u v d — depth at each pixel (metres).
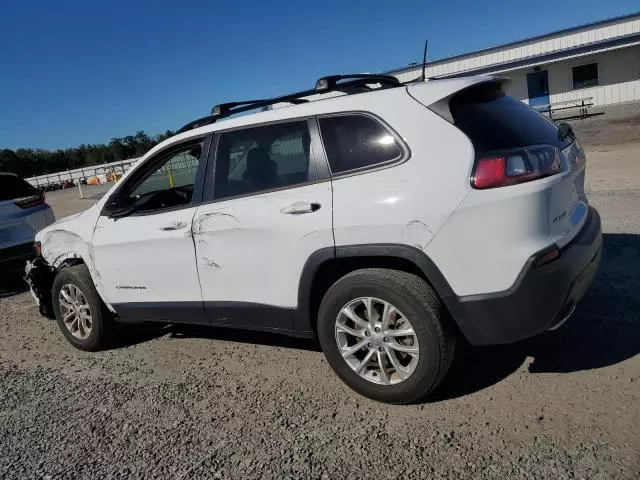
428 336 3.10
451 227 2.99
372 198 3.19
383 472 2.74
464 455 2.78
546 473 2.57
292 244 3.47
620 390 3.16
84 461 3.17
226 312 3.96
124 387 4.10
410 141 3.17
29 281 5.55
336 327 3.42
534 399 3.20
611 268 5.10
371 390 3.37
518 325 3.00
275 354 4.36
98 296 4.77
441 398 3.36
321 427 3.21
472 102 3.31
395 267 3.36
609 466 2.56
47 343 5.37
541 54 30.73
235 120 3.95
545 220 2.99
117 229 4.46
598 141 17.97
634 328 3.87
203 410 3.60
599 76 30.52
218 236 3.82
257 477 2.83
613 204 7.90
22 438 3.51
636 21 29.64
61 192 38.41
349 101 3.45
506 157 2.95
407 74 35.06
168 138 4.43
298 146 3.57
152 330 5.34
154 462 3.08
